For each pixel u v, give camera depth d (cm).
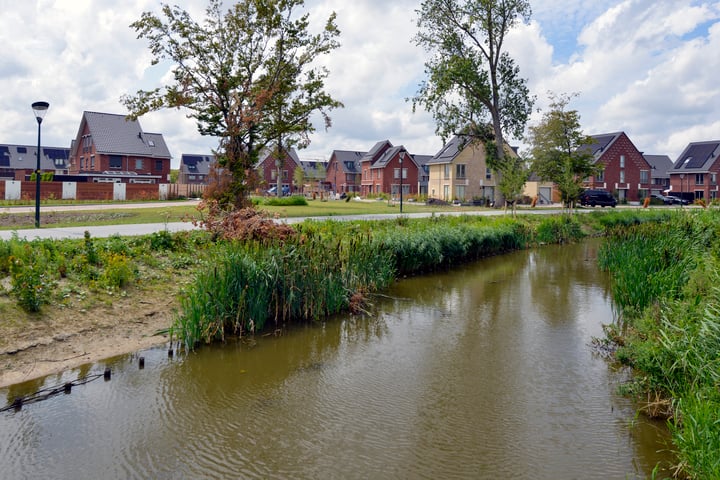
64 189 3697
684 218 1819
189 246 1224
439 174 5662
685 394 552
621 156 6169
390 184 6712
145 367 722
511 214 2831
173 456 500
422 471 484
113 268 955
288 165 7619
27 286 784
